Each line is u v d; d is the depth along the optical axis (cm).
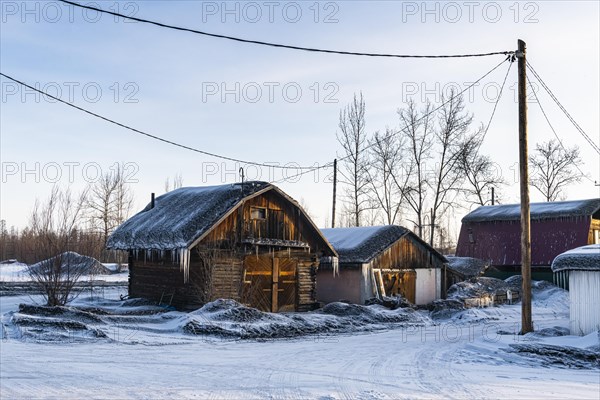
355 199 5291
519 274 4819
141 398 1030
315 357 1625
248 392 1112
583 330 1933
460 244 5181
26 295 3372
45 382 1134
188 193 3066
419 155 5266
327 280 3400
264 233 2803
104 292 3644
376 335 2272
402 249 3531
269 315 2358
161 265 2780
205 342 1883
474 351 1767
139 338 1856
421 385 1238
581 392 1195
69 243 2492
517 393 1170
